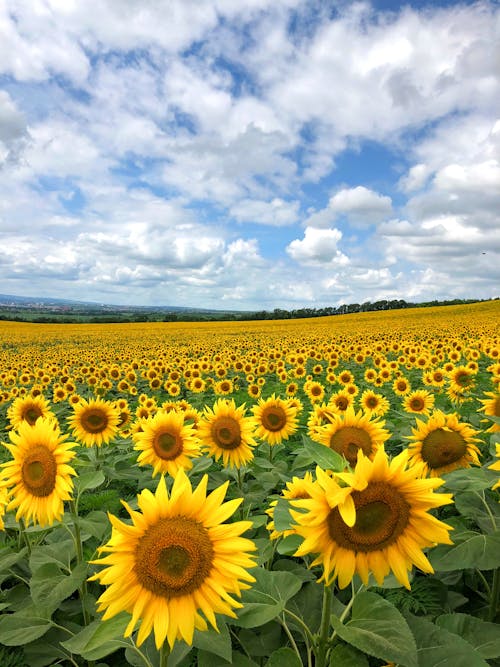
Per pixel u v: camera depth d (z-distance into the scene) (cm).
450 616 341
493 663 327
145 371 2669
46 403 953
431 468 502
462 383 1276
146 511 262
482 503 440
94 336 7356
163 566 255
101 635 275
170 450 613
